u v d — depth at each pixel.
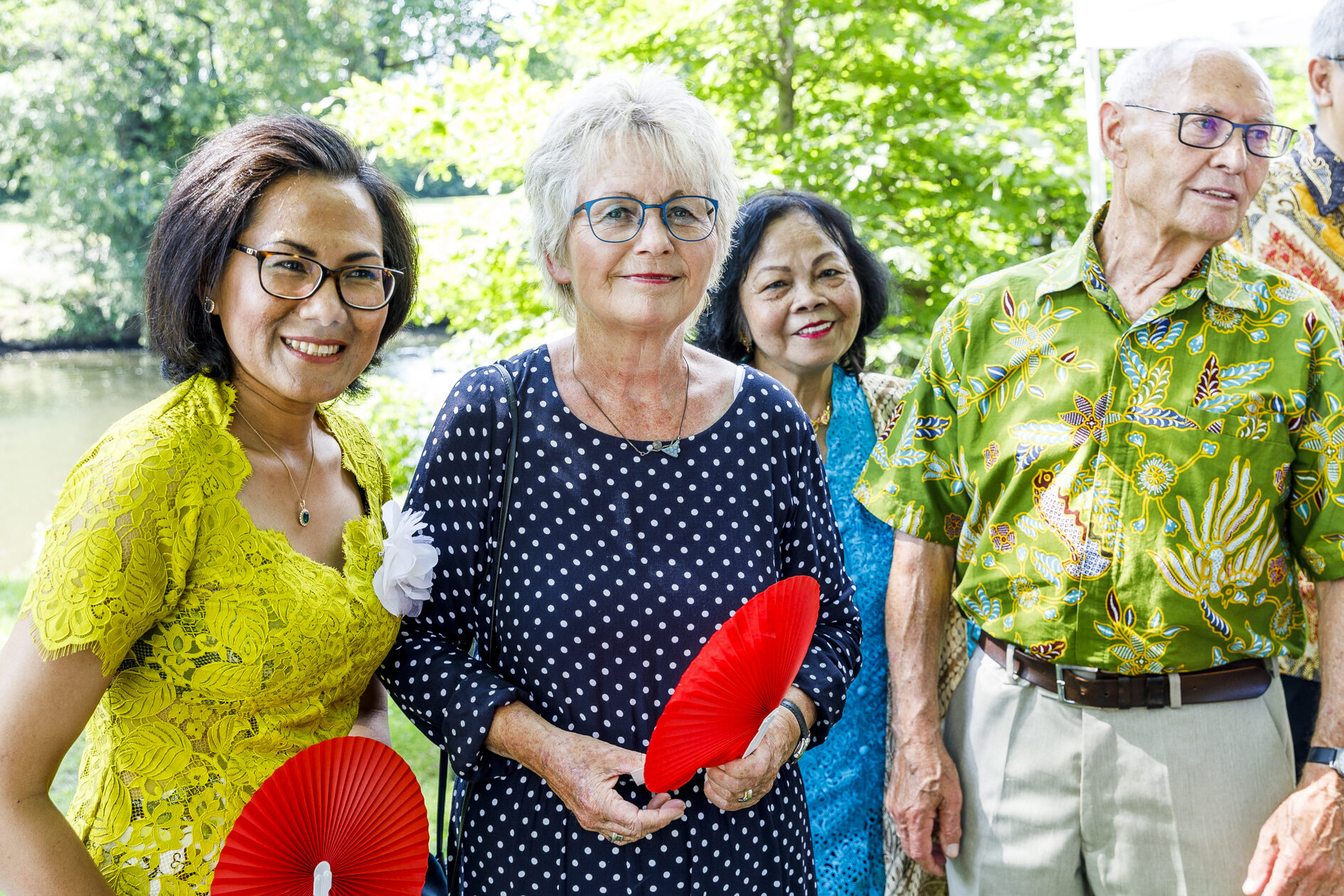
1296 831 1.78
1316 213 2.44
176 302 1.42
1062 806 1.92
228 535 1.38
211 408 1.42
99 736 1.40
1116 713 1.88
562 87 4.83
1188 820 1.84
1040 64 5.46
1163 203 1.81
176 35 17.97
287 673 1.41
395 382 5.05
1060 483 1.90
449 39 16.67
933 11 5.07
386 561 1.50
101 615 1.25
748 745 1.42
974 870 2.03
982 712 2.02
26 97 17.89
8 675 1.25
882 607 2.24
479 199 4.96
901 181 4.98
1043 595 1.90
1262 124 1.78
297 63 17.72
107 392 15.50
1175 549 1.83
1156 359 1.86
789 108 5.18
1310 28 2.44
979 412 2.01
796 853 1.66
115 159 18.11
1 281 18.94
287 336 1.43
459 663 1.57
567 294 1.69
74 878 1.27
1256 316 1.85
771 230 2.27
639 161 1.52
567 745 1.49
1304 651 1.96
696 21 4.98
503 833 1.56
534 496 1.60
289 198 1.41
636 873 1.52
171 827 1.36
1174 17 2.63
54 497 10.27
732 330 2.39
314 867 1.33
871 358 4.30
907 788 2.06
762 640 1.35
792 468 1.73
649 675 1.55
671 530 1.60
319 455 1.62
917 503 2.08
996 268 4.86
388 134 4.89
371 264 1.48
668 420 1.65
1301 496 1.87
